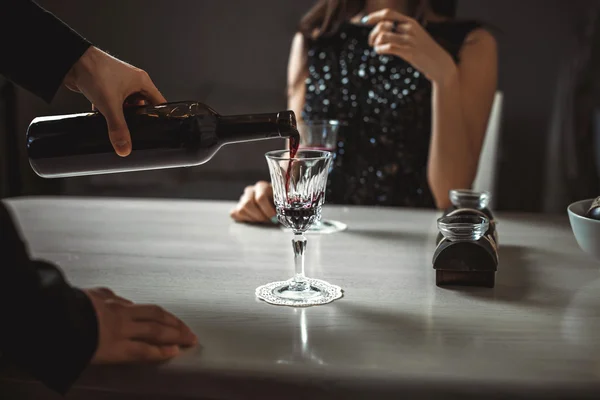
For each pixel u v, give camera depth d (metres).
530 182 2.81
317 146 1.37
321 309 0.91
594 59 2.65
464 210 1.06
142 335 0.78
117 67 0.95
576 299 0.94
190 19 2.96
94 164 0.99
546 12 2.69
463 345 0.81
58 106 2.89
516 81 2.77
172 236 1.25
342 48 1.95
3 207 0.71
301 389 0.75
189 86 3.02
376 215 1.42
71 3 3.02
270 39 2.93
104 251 1.16
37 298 0.72
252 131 0.94
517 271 1.06
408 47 1.61
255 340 0.82
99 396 0.78
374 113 1.89
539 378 0.74
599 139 2.66
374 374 0.75
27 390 0.79
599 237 0.99
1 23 0.92
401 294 0.96
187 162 0.97
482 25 1.93
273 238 1.24
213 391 0.76
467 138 1.78
